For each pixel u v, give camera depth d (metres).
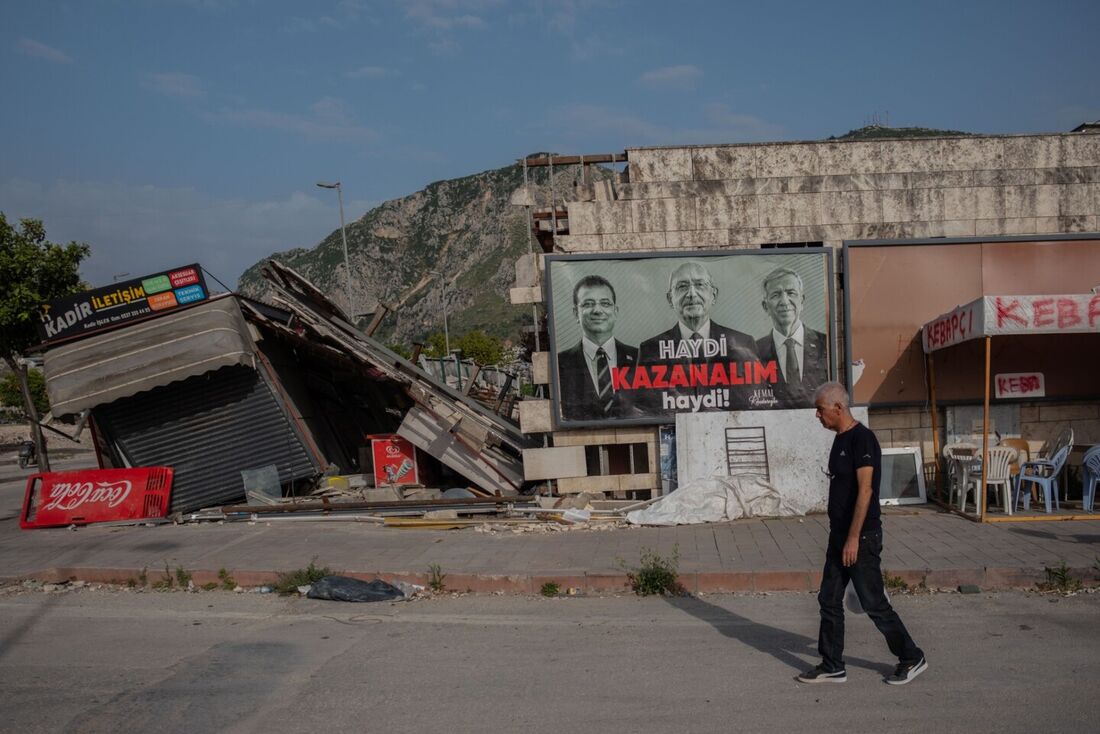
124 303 11.88
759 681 5.04
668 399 10.73
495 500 10.73
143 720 4.66
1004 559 7.49
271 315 13.40
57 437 43.72
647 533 9.39
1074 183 10.91
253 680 5.31
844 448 4.95
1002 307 8.98
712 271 10.70
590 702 4.77
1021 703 4.55
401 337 134.75
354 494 12.04
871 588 4.82
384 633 6.37
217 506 12.27
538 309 11.39
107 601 7.72
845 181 10.88
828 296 10.75
